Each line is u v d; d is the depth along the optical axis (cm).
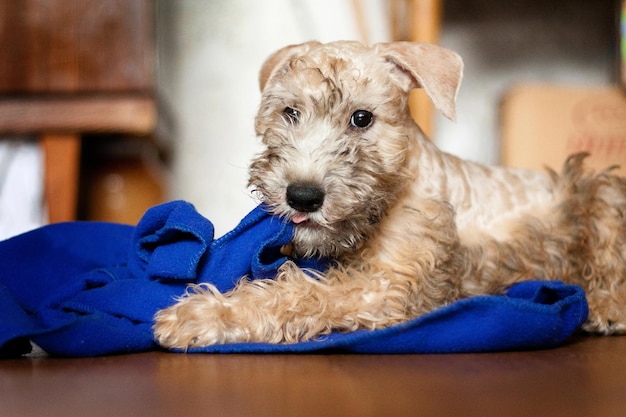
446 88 75
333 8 132
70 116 107
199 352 65
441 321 64
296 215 68
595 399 52
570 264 82
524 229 81
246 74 133
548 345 67
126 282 69
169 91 132
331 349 65
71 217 108
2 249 74
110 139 119
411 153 76
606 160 130
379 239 73
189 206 70
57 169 108
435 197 76
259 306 67
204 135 133
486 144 145
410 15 120
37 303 73
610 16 142
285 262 72
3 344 61
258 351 65
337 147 70
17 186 110
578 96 132
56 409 51
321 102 72
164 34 131
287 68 77
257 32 132
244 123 133
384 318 69
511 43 144
